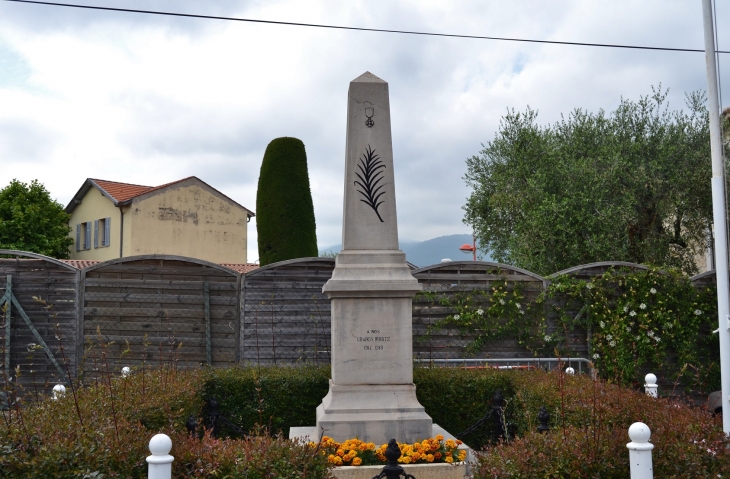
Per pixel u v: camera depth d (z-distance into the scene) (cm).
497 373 1002
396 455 536
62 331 1234
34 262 1233
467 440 969
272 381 988
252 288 1281
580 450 488
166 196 3159
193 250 3222
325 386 994
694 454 487
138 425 568
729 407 682
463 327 1288
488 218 1991
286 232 1828
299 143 1891
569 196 1739
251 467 486
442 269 1300
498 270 1296
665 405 654
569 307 1296
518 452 497
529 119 1980
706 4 754
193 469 479
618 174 1742
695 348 1298
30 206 3284
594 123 1917
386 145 845
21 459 460
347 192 837
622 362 1245
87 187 3438
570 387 775
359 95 852
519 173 1881
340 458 689
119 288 1253
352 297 805
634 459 438
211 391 978
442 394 982
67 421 552
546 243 1744
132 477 475
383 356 802
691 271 1844
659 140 1802
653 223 1789
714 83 741
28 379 1216
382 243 829
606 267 1319
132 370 932
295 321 1279
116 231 3150
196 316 1272
